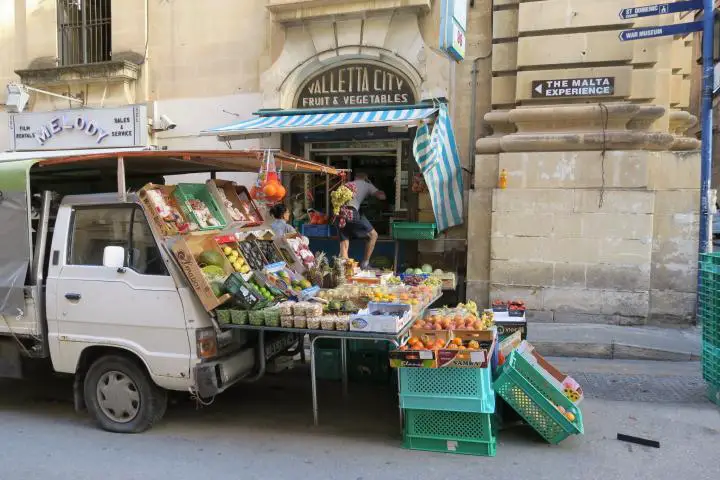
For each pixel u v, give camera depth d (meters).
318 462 4.07
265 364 4.94
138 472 3.93
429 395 4.15
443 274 7.75
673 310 7.59
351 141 9.41
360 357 5.58
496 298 8.02
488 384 4.12
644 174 7.46
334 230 9.05
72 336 4.64
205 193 5.59
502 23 8.20
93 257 4.69
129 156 4.57
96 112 9.90
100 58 10.81
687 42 8.80
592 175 7.64
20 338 4.89
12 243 4.82
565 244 7.75
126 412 4.63
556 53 7.79
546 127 7.95
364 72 9.16
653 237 7.64
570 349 6.67
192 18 10.05
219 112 9.95
